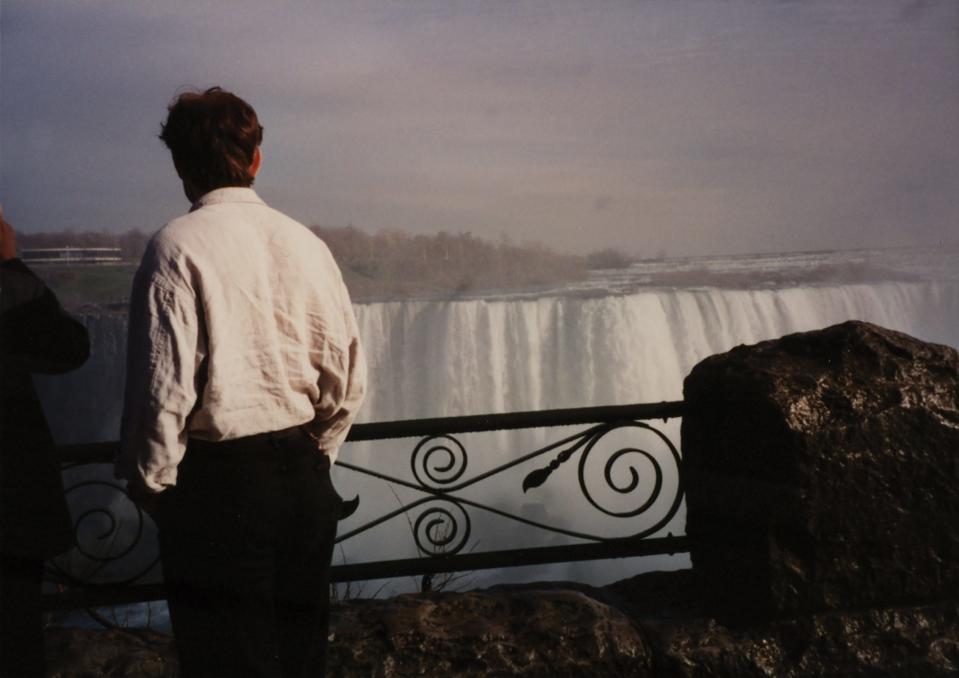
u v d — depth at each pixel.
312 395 2.33
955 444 3.09
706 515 3.29
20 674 2.66
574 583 3.53
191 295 2.10
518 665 3.02
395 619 3.13
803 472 2.97
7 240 2.00
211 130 2.31
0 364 2.39
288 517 2.29
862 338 3.19
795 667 3.00
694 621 3.19
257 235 2.26
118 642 3.14
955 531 3.09
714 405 3.24
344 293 2.42
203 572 2.23
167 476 2.10
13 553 2.64
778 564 3.02
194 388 2.10
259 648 2.26
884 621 3.05
